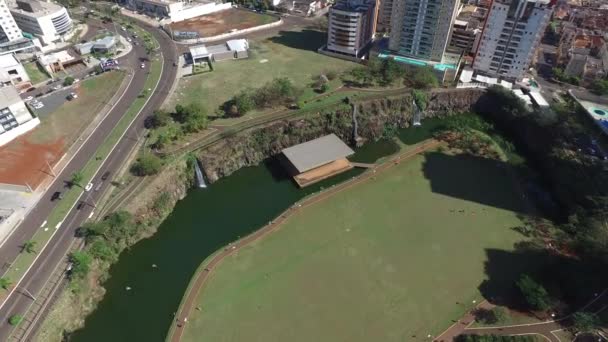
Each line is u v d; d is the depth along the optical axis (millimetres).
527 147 147375
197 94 163750
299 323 91938
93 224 102625
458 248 110375
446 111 168250
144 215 114375
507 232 114750
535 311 92750
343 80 174750
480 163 141000
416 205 124500
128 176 121562
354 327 91188
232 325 91250
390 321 92438
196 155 130000
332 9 186000
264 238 113375
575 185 121125
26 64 186625
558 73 173125
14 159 127500
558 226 115625
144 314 94000
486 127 157875
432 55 180500
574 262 103375
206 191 130375
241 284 100500
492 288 99250
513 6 157250
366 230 116188
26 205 111062
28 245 98562
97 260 100312
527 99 161750
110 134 139625
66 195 114875
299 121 146750
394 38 184625
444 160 142625
